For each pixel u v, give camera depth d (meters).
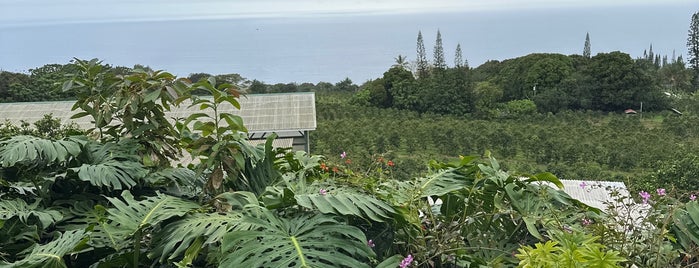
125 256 1.79
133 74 2.29
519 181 1.97
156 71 2.31
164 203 1.89
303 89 27.86
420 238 1.75
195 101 2.19
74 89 2.47
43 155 2.11
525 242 1.85
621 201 1.84
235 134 2.17
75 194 2.19
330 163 2.36
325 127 18.78
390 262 1.59
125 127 2.39
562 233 1.57
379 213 1.70
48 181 2.14
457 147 16.42
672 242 1.77
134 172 2.11
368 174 2.31
